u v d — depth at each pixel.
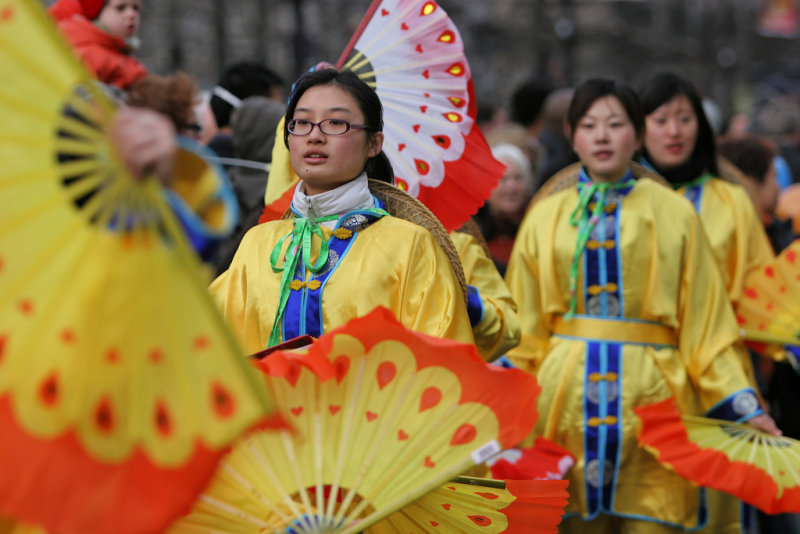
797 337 16.34
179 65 54.66
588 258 15.45
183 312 6.16
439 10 13.04
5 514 6.12
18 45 6.11
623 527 15.63
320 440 8.74
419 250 10.45
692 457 14.33
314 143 10.43
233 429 6.12
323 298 10.40
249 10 57.62
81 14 16.28
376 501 8.68
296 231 10.71
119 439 6.18
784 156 30.48
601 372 15.26
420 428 8.71
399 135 13.06
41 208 6.19
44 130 6.16
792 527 19.98
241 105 15.94
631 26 93.44
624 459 15.21
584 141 15.38
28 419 6.16
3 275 6.18
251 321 10.85
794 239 21.17
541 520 10.04
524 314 15.95
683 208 15.41
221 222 6.49
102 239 6.18
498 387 8.66
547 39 83.56
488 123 32.53
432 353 8.70
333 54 64.69
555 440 15.44
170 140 6.10
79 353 6.15
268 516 8.60
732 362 15.02
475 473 12.87
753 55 106.75
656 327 15.34
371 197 10.84
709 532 15.45
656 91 17.69
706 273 15.29
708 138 17.75
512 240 19.94
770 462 14.12
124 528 6.11
